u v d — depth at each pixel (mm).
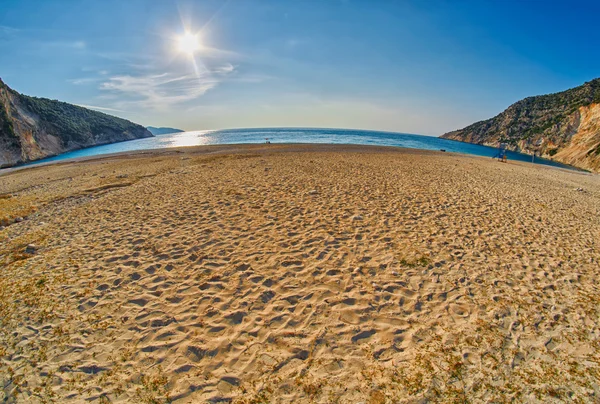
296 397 3383
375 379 3607
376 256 6863
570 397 3381
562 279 6117
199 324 4688
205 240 7824
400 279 5926
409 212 10156
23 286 5887
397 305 5098
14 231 9344
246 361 3939
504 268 6512
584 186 20031
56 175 23391
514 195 13969
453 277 6043
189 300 5316
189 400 3389
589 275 6320
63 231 8992
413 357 3947
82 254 7266
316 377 3652
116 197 12812
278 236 8008
